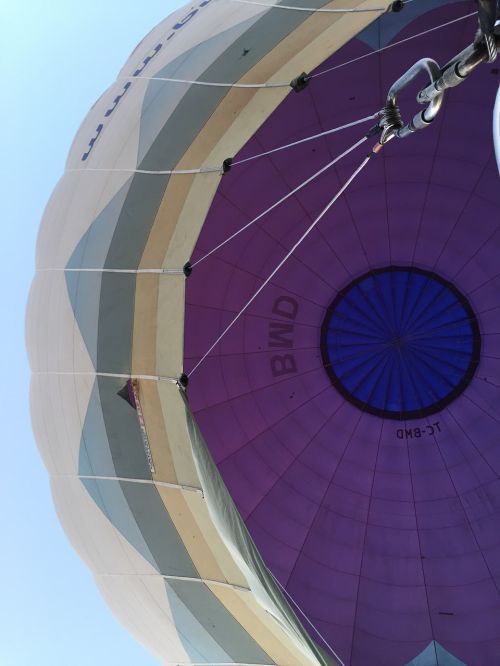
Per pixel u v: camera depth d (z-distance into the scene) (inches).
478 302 526.9
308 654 427.2
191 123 468.1
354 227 528.7
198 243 505.0
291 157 500.4
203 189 449.4
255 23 467.5
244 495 532.4
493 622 508.1
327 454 542.9
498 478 526.9
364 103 485.4
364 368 539.8
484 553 521.3
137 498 505.0
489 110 483.8
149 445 484.1
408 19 443.8
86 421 511.2
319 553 532.4
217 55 475.5
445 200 518.3
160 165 476.7
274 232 521.0
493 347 525.3
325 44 414.6
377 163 512.1
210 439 527.2
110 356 485.4
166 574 517.0
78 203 521.0
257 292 531.2
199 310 518.0
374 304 536.4
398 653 510.9
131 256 477.7
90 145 536.7
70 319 504.7
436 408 535.8
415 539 531.2
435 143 502.9
